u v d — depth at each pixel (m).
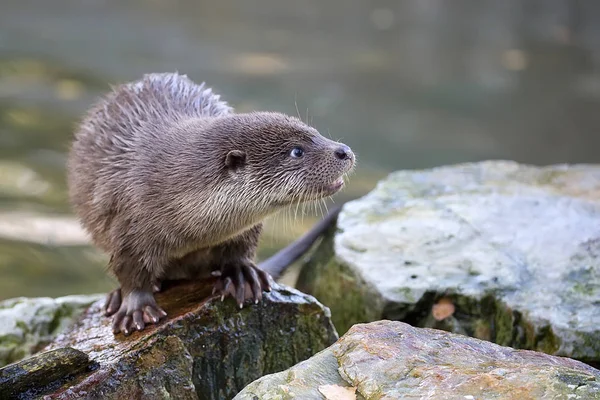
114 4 31.36
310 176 6.94
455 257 8.45
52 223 13.68
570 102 21.16
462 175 10.52
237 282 7.11
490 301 7.92
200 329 6.81
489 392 5.03
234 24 28.81
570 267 8.12
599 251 8.31
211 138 6.99
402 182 10.33
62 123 18.55
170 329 6.67
